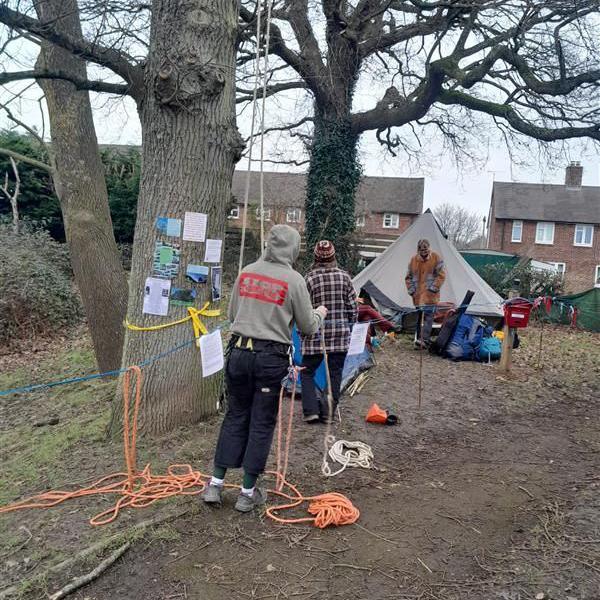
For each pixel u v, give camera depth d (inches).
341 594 125.1
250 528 150.1
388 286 444.5
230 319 161.5
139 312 214.7
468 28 607.5
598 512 162.2
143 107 214.5
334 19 537.0
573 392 309.6
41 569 137.0
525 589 126.2
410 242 445.7
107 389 321.4
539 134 617.9
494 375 335.9
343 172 658.8
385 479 183.5
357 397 271.4
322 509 154.0
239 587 127.3
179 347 214.1
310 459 195.5
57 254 684.7
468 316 379.6
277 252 155.9
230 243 902.4
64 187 367.6
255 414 153.7
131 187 919.0
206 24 205.9
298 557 137.9
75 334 554.3
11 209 851.4
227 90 215.9
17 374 422.3
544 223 1526.8
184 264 212.7
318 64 601.9
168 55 203.6
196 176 211.2
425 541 145.9
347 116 649.6
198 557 137.9
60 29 252.8
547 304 356.2
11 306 525.0
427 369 340.8
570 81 568.7
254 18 297.3
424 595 124.6
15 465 217.6
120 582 130.3
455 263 436.5
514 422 251.1
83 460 202.2
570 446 222.1
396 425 236.5
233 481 176.7
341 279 227.3
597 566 134.6
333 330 226.2
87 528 152.4
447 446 217.5
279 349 151.9
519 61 596.1
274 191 1227.9
